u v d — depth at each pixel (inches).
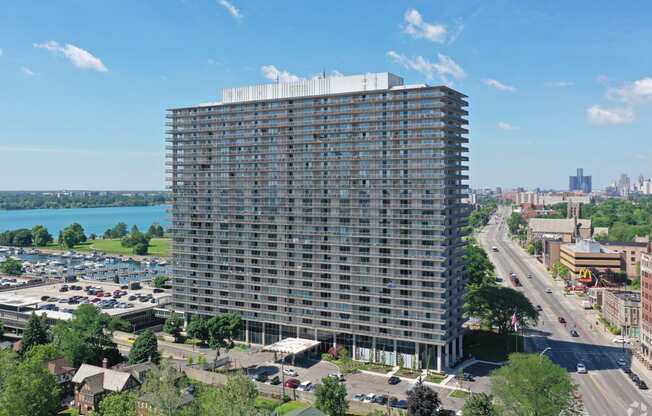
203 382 6127.0
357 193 7066.9
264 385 5940.0
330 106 7313.0
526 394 4643.2
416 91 6791.3
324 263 7268.7
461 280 7209.6
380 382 6259.8
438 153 6638.8
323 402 5068.9
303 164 7440.9
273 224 7632.9
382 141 6948.8
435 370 6624.0
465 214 7288.4
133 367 6087.6
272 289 7647.6
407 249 6761.8
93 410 5413.4
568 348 7367.1
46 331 7268.7
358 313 7027.6
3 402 4874.5
